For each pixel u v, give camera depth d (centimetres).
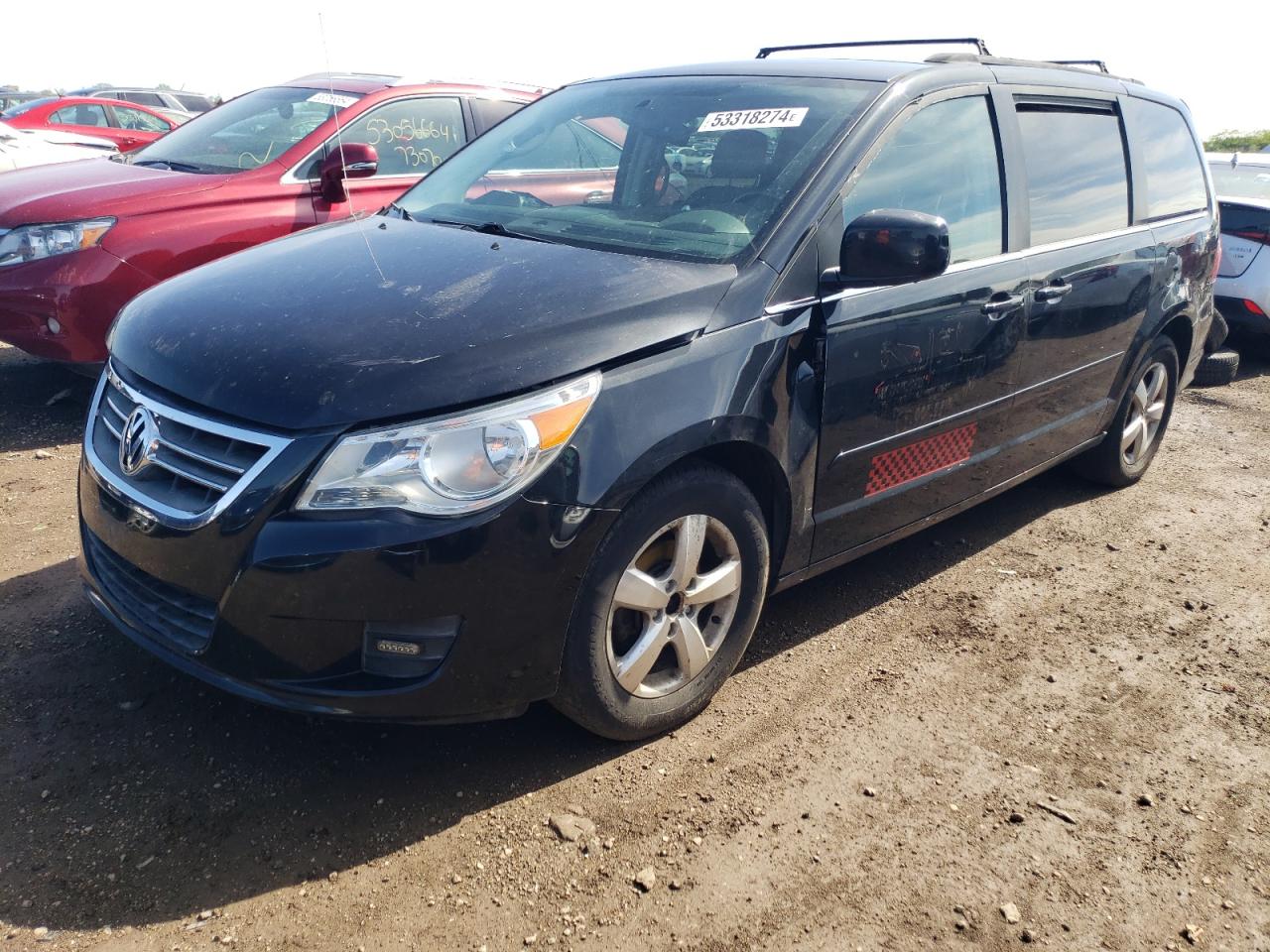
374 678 239
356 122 607
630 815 264
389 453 230
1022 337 384
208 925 221
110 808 253
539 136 389
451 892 235
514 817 260
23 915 220
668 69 403
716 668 304
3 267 497
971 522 480
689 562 280
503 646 245
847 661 346
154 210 518
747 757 291
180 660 250
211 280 303
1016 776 291
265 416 235
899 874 250
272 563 228
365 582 229
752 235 301
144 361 270
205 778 266
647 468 254
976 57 392
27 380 606
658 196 335
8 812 249
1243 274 824
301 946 218
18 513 421
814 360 299
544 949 221
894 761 294
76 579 365
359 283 283
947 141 359
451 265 293
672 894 239
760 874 247
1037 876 253
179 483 249
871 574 416
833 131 326
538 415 239
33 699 293
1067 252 408
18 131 1172
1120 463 512
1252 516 509
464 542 231
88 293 498
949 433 363
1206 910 246
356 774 272
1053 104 418
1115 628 384
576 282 276
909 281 295
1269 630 390
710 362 271
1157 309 478
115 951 213
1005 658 356
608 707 274
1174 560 449
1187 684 347
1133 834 271
